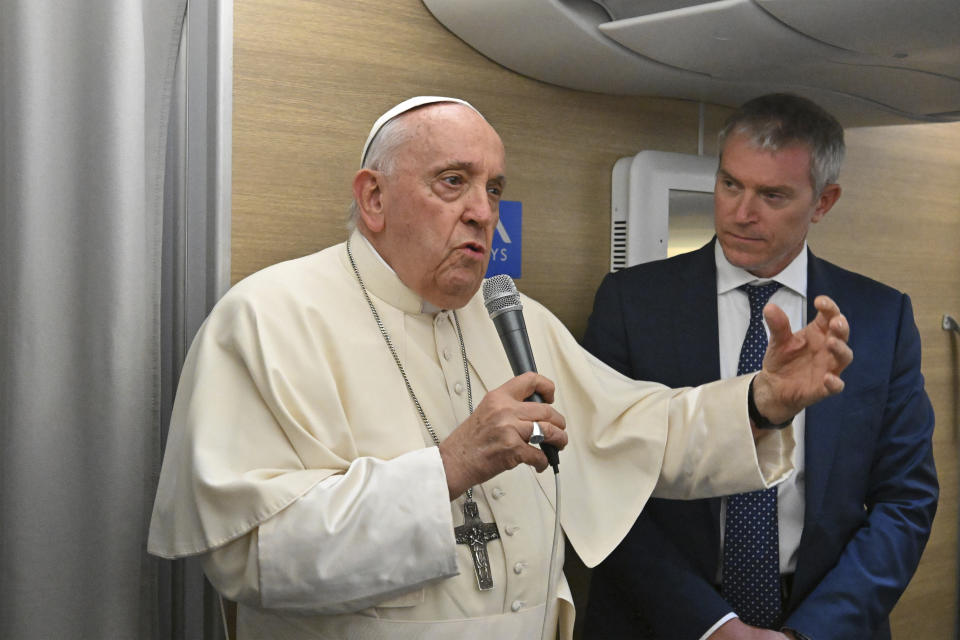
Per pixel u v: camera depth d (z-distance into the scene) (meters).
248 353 1.43
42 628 1.60
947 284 3.33
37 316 1.60
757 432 1.66
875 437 1.90
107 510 1.62
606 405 1.78
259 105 1.84
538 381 1.38
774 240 1.83
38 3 1.59
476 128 1.50
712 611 1.75
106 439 1.62
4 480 1.59
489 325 1.71
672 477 1.70
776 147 1.77
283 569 1.30
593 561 1.66
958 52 1.91
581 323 2.39
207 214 1.81
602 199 2.41
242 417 1.42
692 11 1.76
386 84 2.01
